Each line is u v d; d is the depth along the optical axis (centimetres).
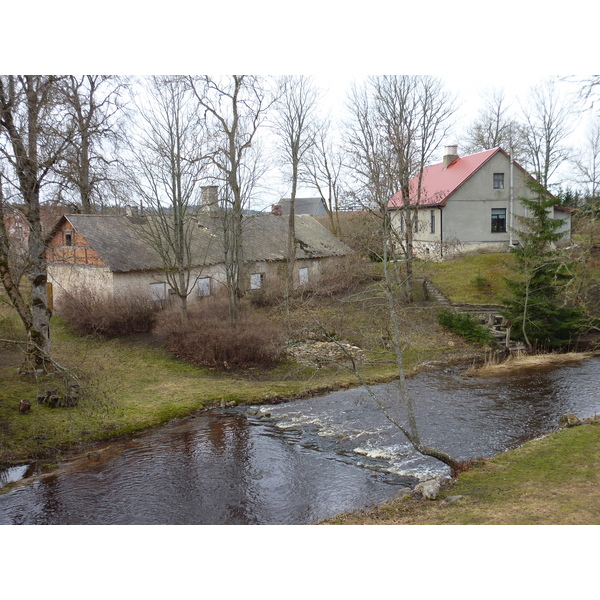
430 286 3375
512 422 1612
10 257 1653
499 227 3869
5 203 1534
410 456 1386
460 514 966
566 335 2666
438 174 4272
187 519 1060
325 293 2681
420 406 1806
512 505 982
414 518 974
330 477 1268
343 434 1562
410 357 2480
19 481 1262
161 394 1927
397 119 2794
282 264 3472
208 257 3092
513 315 2689
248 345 2289
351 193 2008
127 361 2283
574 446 1303
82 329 2630
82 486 1232
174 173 2369
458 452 1394
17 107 1614
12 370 1931
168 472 1311
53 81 1641
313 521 1040
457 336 2752
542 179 4569
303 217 4188
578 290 2794
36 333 1847
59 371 1467
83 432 1541
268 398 1928
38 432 1489
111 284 2722
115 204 1966
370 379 2169
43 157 1652
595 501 959
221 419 1731
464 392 1962
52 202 1730
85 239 2766
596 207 2936
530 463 1219
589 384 2016
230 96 2647
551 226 2591
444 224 3784
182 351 2355
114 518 1068
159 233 2569
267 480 1259
